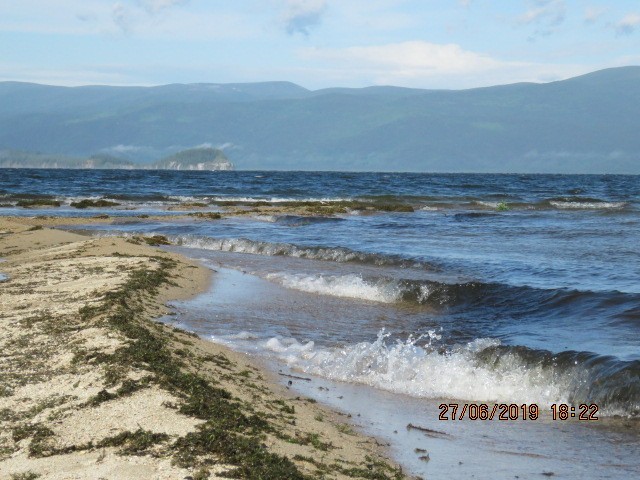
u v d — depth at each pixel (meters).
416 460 7.06
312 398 9.01
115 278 15.05
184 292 15.56
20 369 8.21
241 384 8.85
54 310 11.47
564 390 9.37
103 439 6.29
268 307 14.60
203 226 33.03
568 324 12.99
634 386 8.86
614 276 18.05
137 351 8.62
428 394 9.52
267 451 6.34
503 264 20.16
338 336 12.31
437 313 14.46
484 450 7.43
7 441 6.35
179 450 6.08
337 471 6.28
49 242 23.19
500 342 11.49
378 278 16.95
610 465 7.01
